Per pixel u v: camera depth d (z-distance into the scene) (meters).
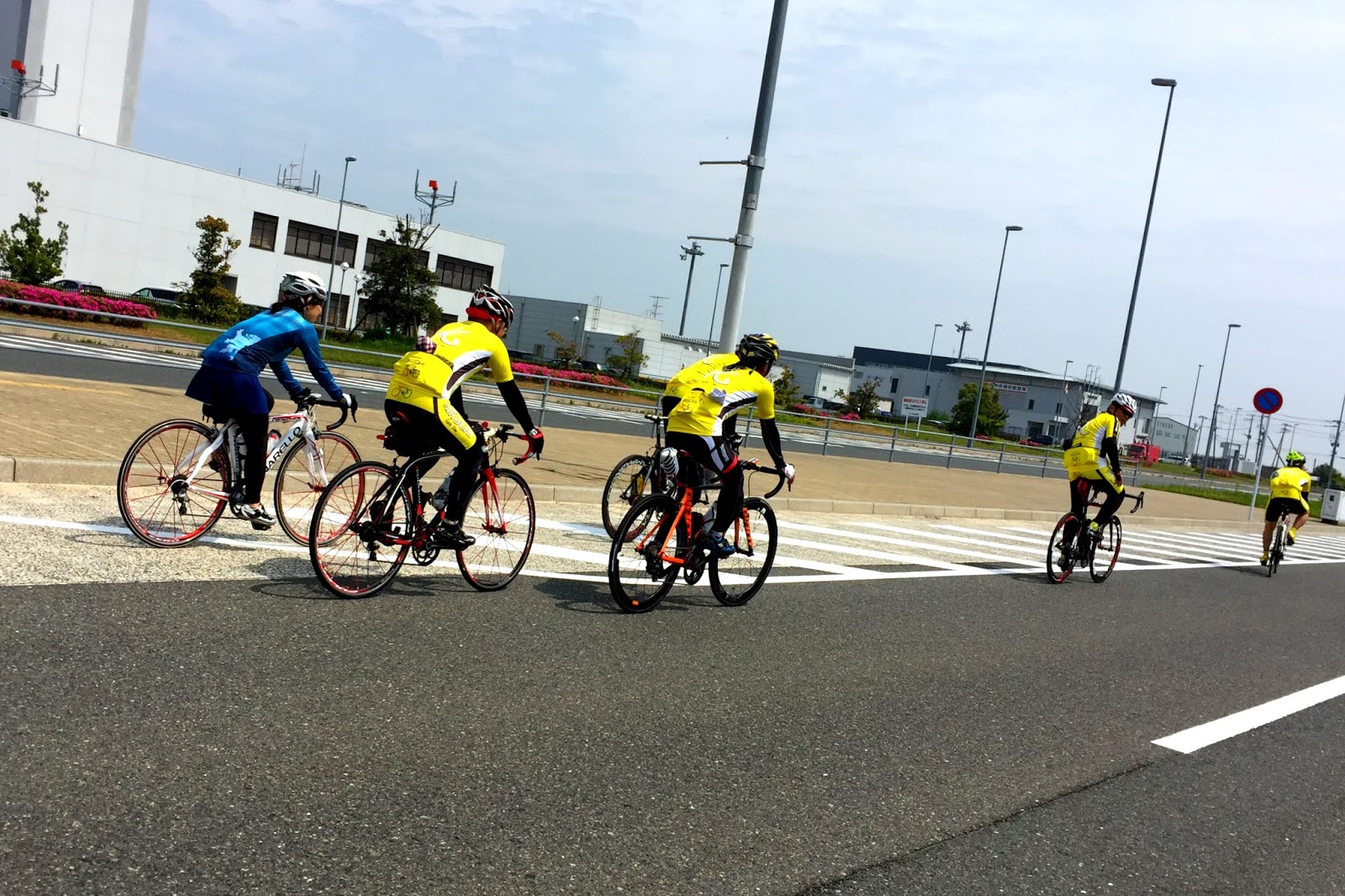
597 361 69.38
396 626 5.29
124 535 6.37
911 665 6.07
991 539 13.78
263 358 6.29
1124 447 76.50
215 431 6.41
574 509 10.84
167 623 4.77
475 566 6.41
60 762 3.24
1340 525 30.66
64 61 62.75
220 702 3.92
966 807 3.94
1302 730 5.72
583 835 3.25
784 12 12.41
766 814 3.61
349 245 58.81
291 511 6.77
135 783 3.17
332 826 3.07
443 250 62.72
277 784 3.30
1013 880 3.35
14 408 10.43
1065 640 7.40
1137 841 3.81
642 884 2.99
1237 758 5.03
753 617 6.80
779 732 4.52
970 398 74.06
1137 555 14.43
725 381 6.58
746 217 12.65
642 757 3.99
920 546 11.80
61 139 47.38
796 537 11.18
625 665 5.21
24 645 4.21
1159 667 6.93
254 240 54.72
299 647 4.71
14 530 6.09
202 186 52.22
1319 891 3.58
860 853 3.40
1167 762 4.82
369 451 12.03
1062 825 3.87
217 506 6.46
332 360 27.66
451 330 6.00
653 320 74.31
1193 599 10.46
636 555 6.38
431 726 3.99
